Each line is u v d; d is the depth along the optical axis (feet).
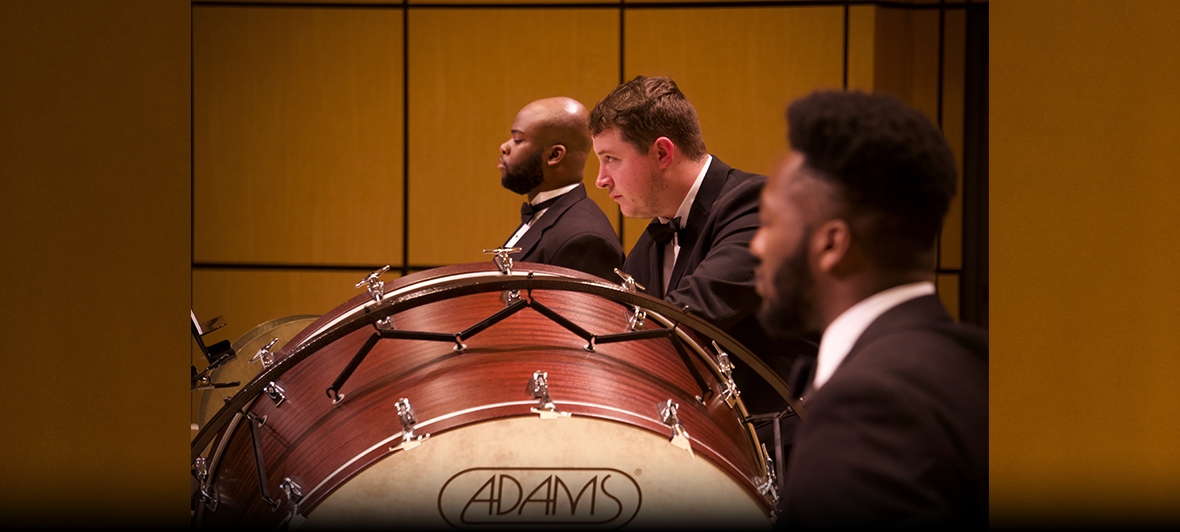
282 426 6.57
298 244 14.51
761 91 13.80
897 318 5.11
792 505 4.21
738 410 7.68
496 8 14.12
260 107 14.26
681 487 6.13
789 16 13.57
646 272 10.73
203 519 6.55
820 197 5.74
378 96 14.29
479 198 14.43
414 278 7.59
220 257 14.53
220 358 8.39
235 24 14.12
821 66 13.56
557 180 10.54
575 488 6.04
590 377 6.54
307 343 6.74
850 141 5.69
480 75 14.23
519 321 7.04
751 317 9.05
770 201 5.92
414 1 14.14
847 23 13.32
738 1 13.74
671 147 9.73
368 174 14.42
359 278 14.58
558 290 7.51
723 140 13.94
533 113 10.42
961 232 10.80
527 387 6.30
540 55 14.16
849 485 4.04
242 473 6.47
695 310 8.41
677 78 13.98
